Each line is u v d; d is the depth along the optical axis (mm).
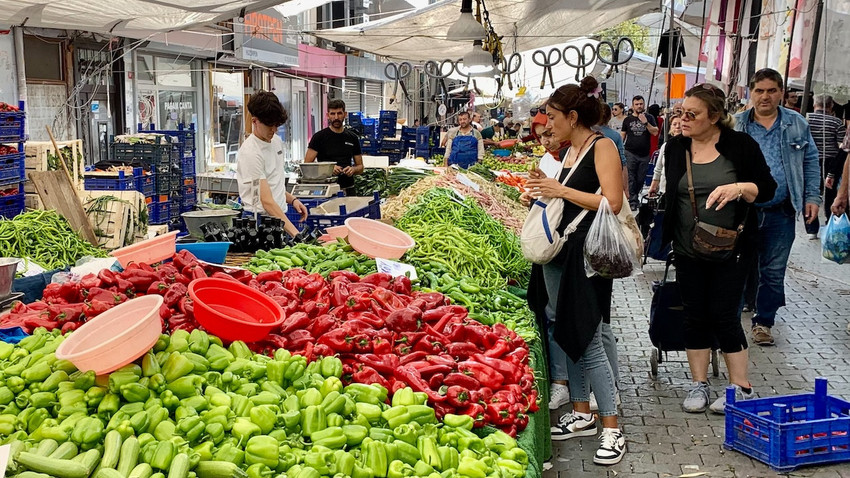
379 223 6164
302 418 3289
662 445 5645
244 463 3020
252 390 3453
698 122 5781
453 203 7875
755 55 13094
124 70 15352
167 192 12844
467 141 14773
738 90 15898
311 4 16016
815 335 8383
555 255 5266
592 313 5141
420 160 14539
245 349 3754
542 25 16188
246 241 6367
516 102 25141
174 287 4273
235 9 9062
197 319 3848
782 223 7566
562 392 6051
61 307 4086
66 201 8273
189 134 13859
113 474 2738
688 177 5914
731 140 5844
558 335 5234
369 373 3824
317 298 4680
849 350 7828
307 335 4078
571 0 13859
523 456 3580
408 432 3371
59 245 6879
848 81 9383
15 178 8922
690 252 5980
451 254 6695
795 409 5676
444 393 3914
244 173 7312
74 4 8305
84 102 14281
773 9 11648
